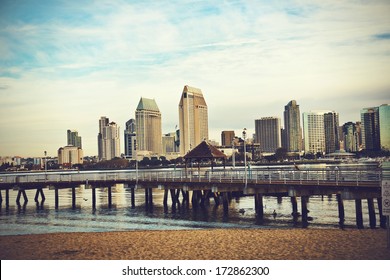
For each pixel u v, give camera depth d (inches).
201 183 2121.1
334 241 969.5
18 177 3029.0
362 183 1547.7
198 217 1919.3
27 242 1073.5
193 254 900.6
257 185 1855.3
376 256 838.5
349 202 2298.2
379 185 1473.9
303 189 1695.4
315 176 1962.4
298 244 954.7
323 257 842.8
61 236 1143.6
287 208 2089.1
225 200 2012.8
